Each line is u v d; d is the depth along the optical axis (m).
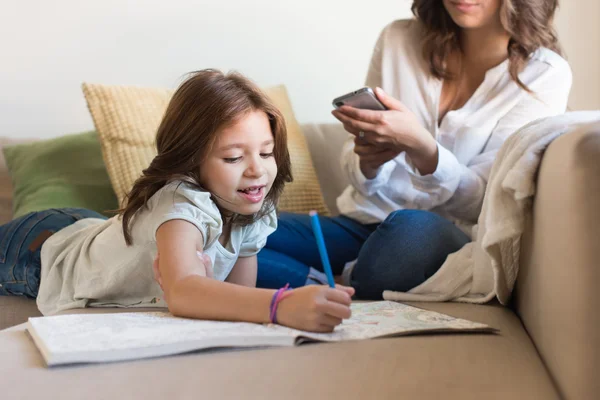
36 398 0.63
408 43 1.71
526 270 1.03
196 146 1.05
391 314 1.00
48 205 1.78
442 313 1.09
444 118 1.62
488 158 1.54
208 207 1.04
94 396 0.64
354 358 0.76
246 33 2.22
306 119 2.26
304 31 2.23
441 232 1.29
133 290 1.20
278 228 1.59
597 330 0.73
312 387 0.67
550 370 0.84
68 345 0.73
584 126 0.82
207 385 0.67
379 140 1.44
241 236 1.20
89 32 2.16
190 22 2.20
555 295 0.82
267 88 2.03
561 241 0.80
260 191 1.08
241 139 1.04
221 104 1.04
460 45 1.66
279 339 0.79
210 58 2.21
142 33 2.18
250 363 0.73
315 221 0.92
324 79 2.25
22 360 0.74
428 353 0.79
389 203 1.63
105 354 0.72
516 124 1.55
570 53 2.20
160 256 0.99
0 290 1.39
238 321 0.88
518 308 1.11
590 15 2.18
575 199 0.76
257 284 1.43
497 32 1.58
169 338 0.76
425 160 1.46
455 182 1.47
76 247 1.28
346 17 2.23
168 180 1.06
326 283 1.50
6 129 2.14
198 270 0.97
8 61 2.13
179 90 1.09
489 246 1.05
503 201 1.03
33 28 2.14
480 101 1.60
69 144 1.93
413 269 1.26
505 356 0.81
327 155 2.06
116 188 1.76
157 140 1.12
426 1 1.64
